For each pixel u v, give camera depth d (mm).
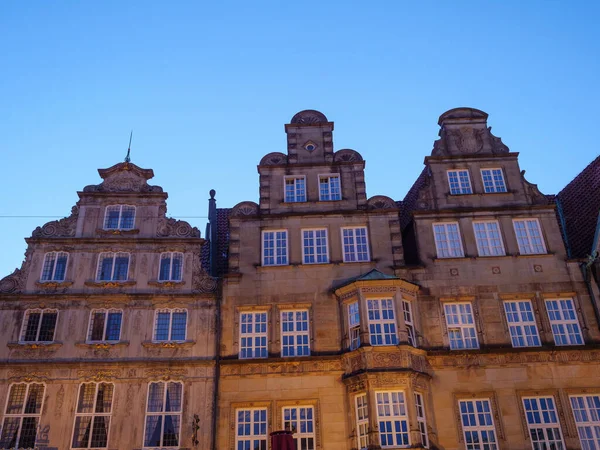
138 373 26375
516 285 28500
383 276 27609
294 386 26375
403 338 26125
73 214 30047
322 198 31297
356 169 31906
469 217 30266
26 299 27641
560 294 28266
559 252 29250
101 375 26203
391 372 25281
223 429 25594
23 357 26438
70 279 28266
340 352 27094
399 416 24719
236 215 30547
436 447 25031
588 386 26203
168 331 27516
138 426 25375
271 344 27359
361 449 24766
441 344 27188
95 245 29188
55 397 25734
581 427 25547
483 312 27938
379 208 30547
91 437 25094
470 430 25531
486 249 29500
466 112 33500
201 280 28750
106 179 31172
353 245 29828
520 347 26859
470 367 26609
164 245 29406
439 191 31141
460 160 31922
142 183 31156
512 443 25203
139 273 28688
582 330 27500
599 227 28734
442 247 29594
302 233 30172
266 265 29266
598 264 28312
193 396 26109
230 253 29547
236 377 26562
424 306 28078
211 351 27094
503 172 31672
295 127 33250
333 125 33375
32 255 28781
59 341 26844
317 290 28594
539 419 25703
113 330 27344
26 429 25094
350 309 27703
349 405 25750
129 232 29766
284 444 23109
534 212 30312
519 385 26281
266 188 31500
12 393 25719
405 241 32562
